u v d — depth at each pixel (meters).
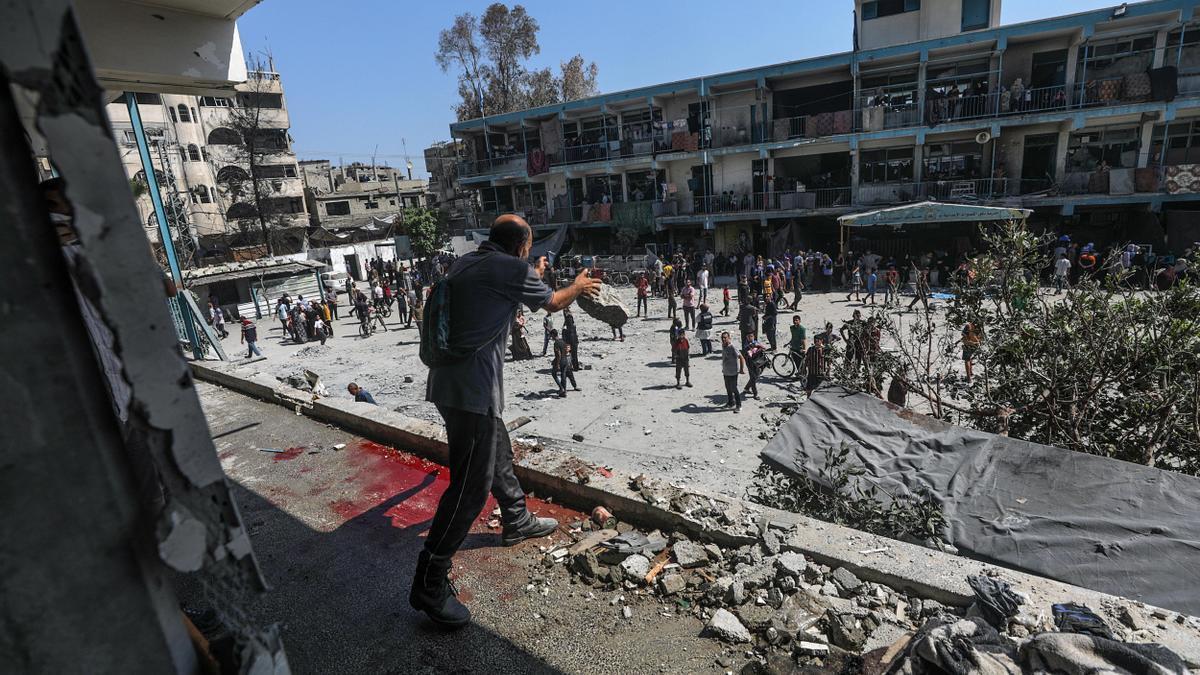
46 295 0.63
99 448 0.69
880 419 4.89
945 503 3.91
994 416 6.42
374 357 19.47
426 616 2.49
